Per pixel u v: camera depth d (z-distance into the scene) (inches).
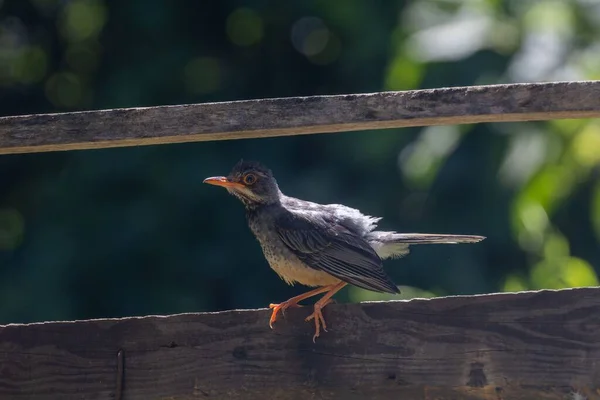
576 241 583.2
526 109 280.4
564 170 508.1
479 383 277.6
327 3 702.5
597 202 509.7
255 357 292.0
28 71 847.7
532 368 275.0
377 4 698.2
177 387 295.0
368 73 706.8
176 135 293.1
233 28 794.2
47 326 304.2
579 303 274.8
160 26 747.4
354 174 673.0
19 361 304.0
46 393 301.4
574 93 278.7
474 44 541.0
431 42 556.1
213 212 679.7
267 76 796.6
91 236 669.9
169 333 298.0
